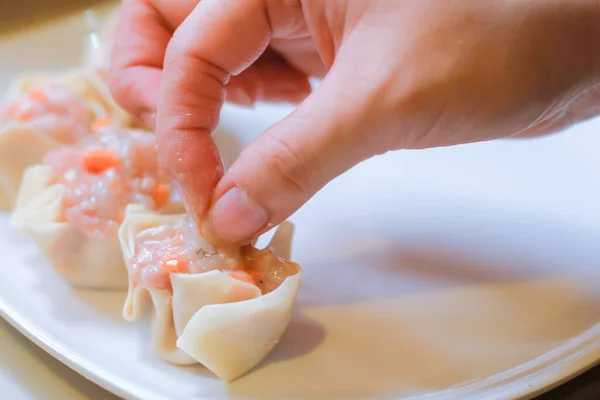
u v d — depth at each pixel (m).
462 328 0.28
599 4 0.26
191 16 0.28
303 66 0.36
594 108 0.31
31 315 0.29
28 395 0.27
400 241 0.31
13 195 0.33
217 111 0.29
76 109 0.35
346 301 0.29
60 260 0.30
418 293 0.29
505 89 0.26
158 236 0.29
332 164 0.27
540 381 0.26
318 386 0.27
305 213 0.32
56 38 0.41
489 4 0.26
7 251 0.31
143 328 0.29
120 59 0.33
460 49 0.26
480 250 0.31
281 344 0.28
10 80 0.39
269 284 0.29
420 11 0.26
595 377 0.27
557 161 0.34
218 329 0.27
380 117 0.26
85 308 0.29
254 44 0.29
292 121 0.26
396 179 0.33
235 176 0.27
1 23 0.42
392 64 0.26
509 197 0.32
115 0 0.45
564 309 0.29
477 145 0.34
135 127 0.36
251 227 0.27
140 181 0.32
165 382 0.27
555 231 0.31
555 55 0.26
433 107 0.26
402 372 0.27
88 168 0.32
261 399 0.27
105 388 0.27
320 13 0.28
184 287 0.28
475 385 0.27
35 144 0.33
